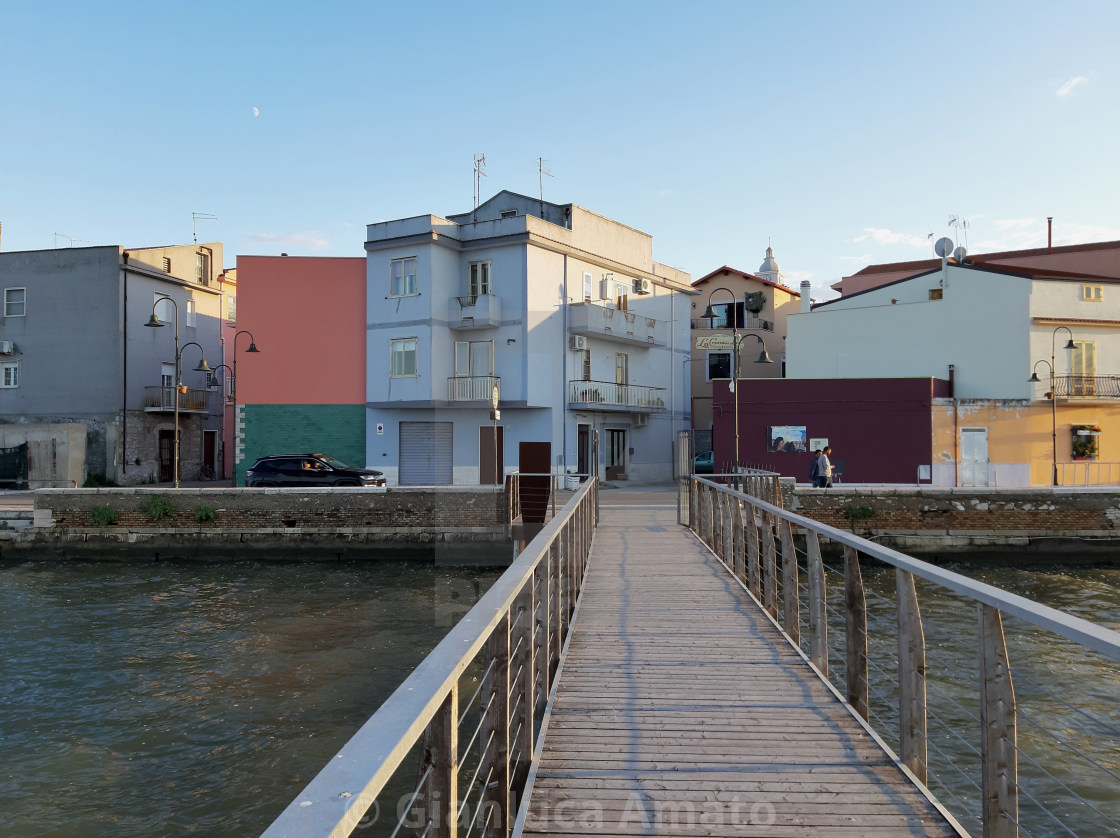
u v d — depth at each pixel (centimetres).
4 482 3216
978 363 3112
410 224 2892
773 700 502
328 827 108
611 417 3278
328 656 1201
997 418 2884
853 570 491
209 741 888
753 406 2884
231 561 2178
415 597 1647
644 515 1806
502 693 301
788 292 4116
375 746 140
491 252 2955
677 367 3797
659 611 769
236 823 710
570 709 486
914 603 396
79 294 3244
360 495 2169
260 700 1014
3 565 2158
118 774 809
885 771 391
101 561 2205
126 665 1175
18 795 766
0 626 1429
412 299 2894
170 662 1186
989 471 2875
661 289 3697
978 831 639
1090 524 2067
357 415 2961
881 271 4084
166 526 2208
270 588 1780
